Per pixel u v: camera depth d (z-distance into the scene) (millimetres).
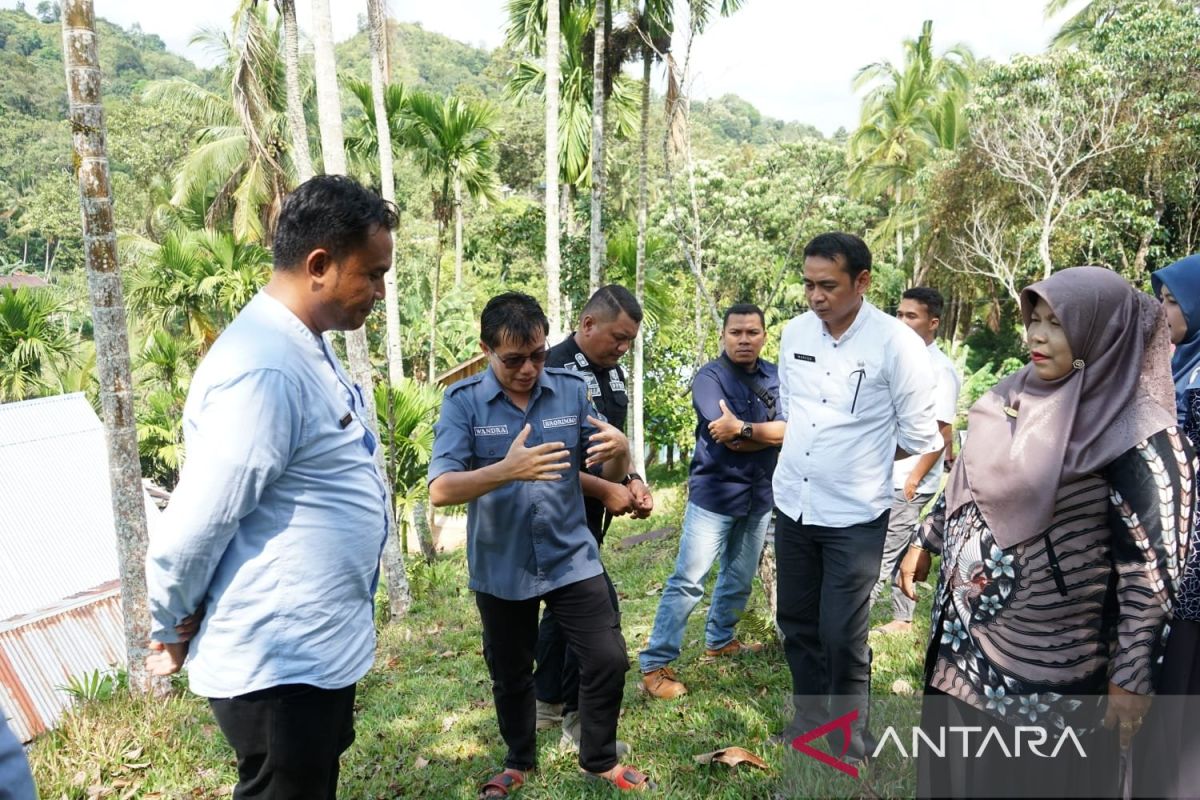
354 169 19734
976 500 2449
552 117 13281
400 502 12711
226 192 22047
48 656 9117
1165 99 18094
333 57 8156
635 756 3672
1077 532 2311
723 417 4137
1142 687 2201
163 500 13828
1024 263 22922
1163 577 2191
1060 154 18828
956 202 23234
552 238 13562
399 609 9031
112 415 6207
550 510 3236
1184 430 2756
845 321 3465
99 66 5984
